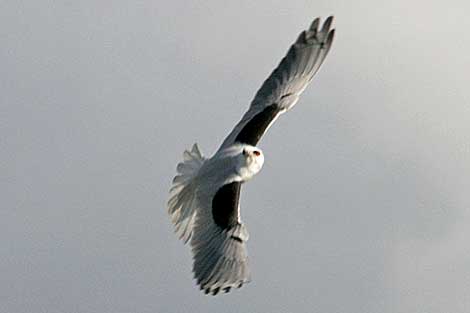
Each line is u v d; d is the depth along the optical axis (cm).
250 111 1838
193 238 1702
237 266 1680
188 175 1755
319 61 1875
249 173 1717
